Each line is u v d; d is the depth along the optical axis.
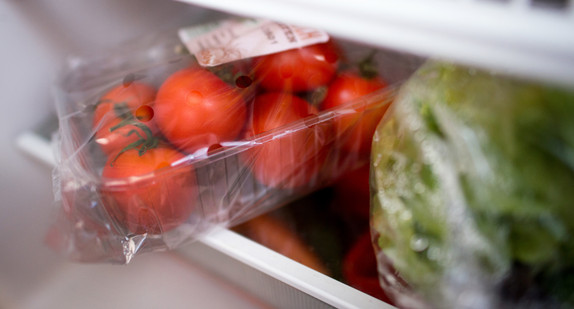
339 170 0.30
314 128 0.25
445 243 0.19
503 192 0.17
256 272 0.27
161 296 0.31
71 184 0.25
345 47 0.29
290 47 0.27
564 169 0.16
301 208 0.30
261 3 0.16
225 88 0.26
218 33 0.30
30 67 0.34
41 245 0.34
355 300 0.24
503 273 0.18
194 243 0.29
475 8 0.13
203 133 0.25
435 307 0.20
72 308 0.32
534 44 0.12
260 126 0.26
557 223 0.17
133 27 0.38
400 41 0.14
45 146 0.34
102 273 0.33
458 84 0.19
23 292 0.33
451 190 0.18
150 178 0.24
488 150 0.17
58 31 0.34
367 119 0.27
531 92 0.17
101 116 0.26
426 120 0.20
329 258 0.27
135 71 0.29
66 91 0.31
